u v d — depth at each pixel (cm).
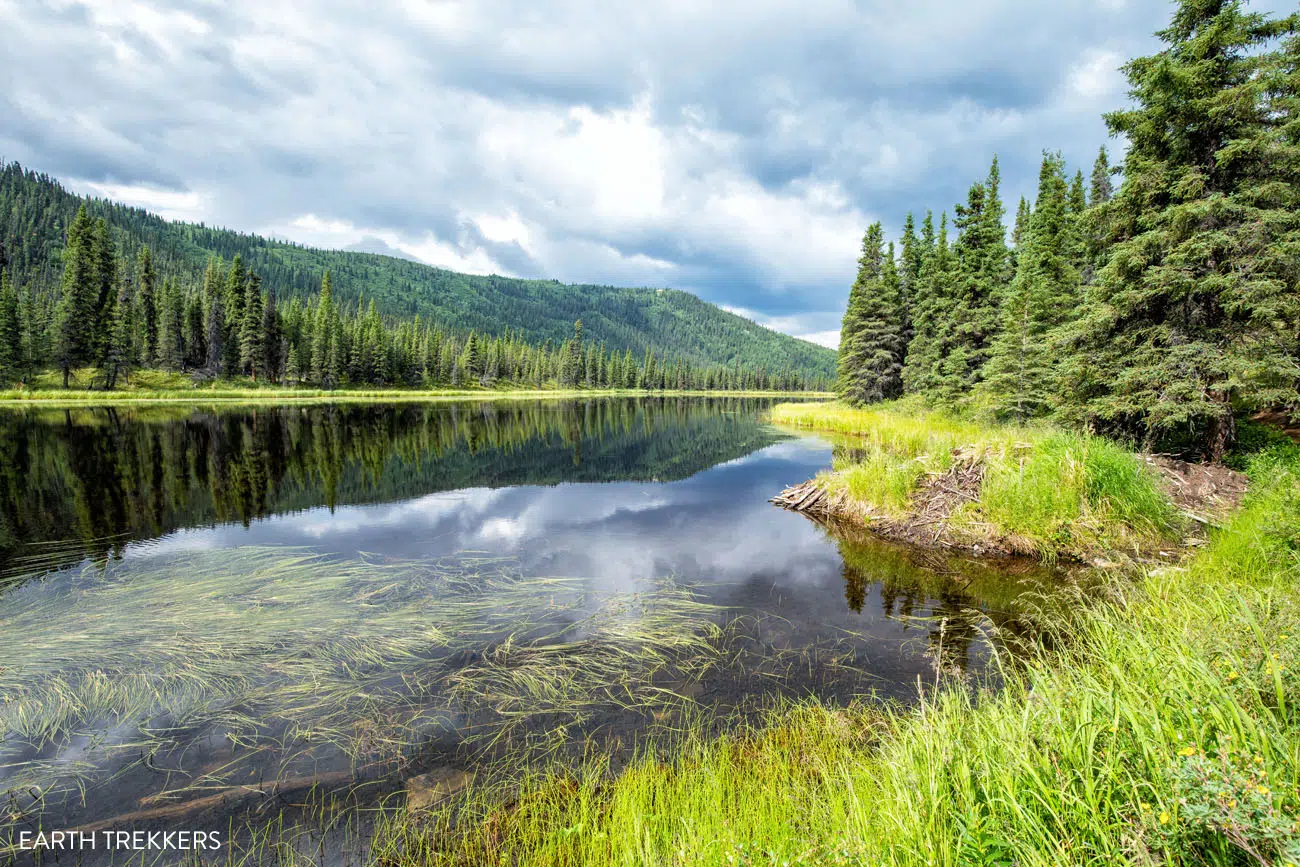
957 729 367
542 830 365
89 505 1293
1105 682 388
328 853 347
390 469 1934
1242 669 286
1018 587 820
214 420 3522
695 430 3578
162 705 497
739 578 870
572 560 957
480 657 598
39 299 7612
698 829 336
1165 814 207
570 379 13362
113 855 341
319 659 580
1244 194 1109
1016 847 238
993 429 2069
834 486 1370
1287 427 1373
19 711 480
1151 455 1193
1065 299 2153
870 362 3938
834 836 288
